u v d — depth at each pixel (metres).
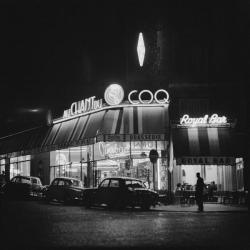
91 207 26.77
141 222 16.42
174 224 15.60
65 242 10.95
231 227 14.58
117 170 34.16
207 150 29.67
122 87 34.22
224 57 33.41
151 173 33.03
